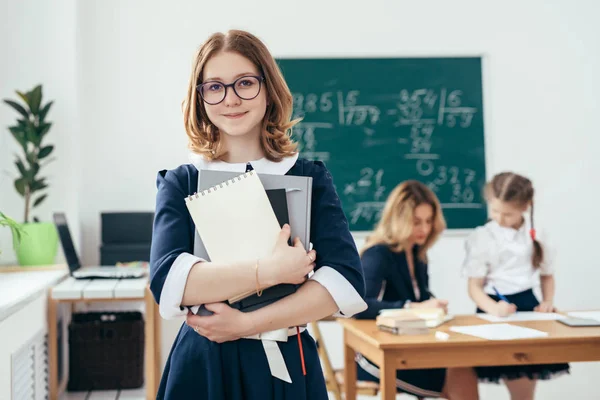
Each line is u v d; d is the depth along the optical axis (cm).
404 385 248
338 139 364
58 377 298
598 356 214
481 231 279
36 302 243
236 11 356
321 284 107
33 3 320
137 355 306
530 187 270
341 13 363
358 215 364
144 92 347
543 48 374
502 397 359
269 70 115
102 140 344
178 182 114
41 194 318
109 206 343
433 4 369
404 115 367
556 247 371
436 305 241
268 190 108
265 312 105
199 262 104
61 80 321
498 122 371
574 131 374
